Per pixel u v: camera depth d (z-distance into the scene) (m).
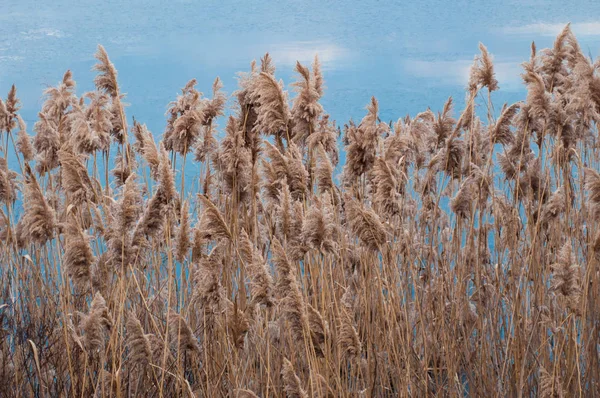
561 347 5.08
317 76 5.32
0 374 5.49
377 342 5.27
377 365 5.32
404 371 5.35
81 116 5.53
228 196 5.52
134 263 4.80
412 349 5.43
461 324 5.96
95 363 5.29
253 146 5.43
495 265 6.12
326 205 4.69
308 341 4.42
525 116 5.84
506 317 6.12
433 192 6.48
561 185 5.96
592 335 5.15
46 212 4.74
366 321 5.16
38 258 6.16
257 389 5.16
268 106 5.05
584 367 5.42
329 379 4.88
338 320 4.86
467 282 6.02
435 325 5.80
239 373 5.14
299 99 5.18
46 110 6.93
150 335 4.88
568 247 4.67
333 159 6.83
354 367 5.05
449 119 6.85
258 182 5.34
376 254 5.20
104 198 5.48
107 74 5.74
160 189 4.68
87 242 4.63
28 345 5.71
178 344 4.70
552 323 5.12
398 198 5.32
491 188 6.09
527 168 6.06
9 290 6.30
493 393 5.51
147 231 4.73
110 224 5.32
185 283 5.34
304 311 4.35
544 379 4.71
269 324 5.21
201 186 6.51
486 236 6.20
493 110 6.29
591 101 5.27
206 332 5.14
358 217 4.62
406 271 5.77
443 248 6.48
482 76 6.19
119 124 6.21
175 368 5.20
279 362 5.14
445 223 6.82
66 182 4.69
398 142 5.27
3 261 6.45
